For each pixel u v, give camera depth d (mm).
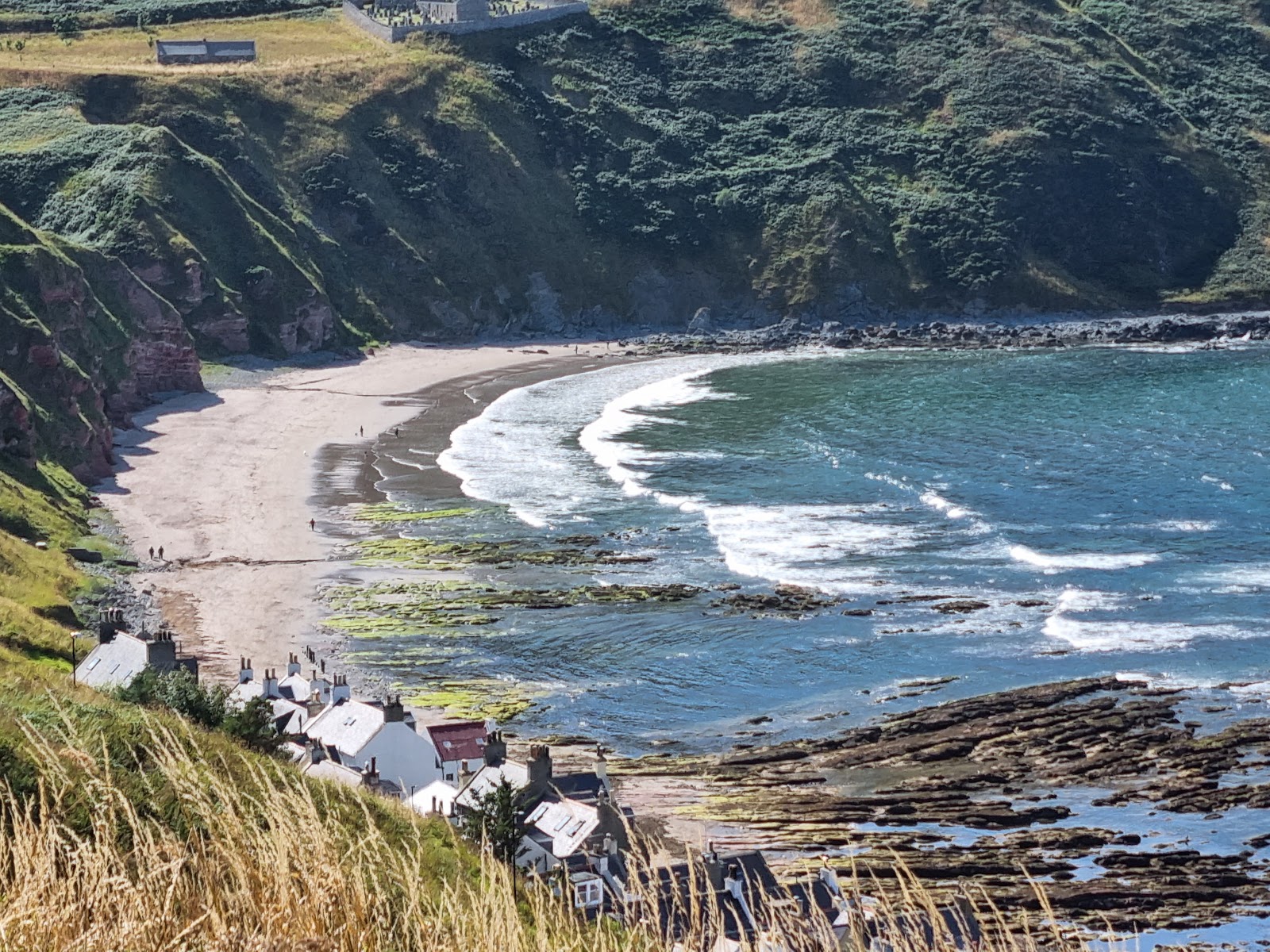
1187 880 62312
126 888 16109
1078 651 90938
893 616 98125
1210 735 77938
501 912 17297
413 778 62938
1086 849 65562
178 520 122688
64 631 79000
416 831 19547
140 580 105875
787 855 63531
